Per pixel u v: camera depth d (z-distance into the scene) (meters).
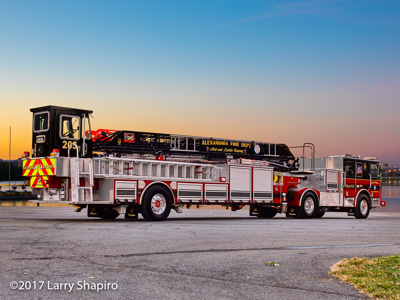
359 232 13.27
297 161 22.22
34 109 14.73
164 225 13.59
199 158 19.31
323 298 5.66
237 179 17.72
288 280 6.53
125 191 14.66
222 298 5.54
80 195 14.12
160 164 15.64
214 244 9.81
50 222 13.90
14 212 19.83
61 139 14.42
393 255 8.32
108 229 11.99
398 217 22.42
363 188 21.88
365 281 6.33
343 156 21.17
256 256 8.36
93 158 14.41
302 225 15.30
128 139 17.03
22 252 8.15
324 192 20.41
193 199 16.28
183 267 7.22
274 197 18.88
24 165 14.76
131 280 6.27
